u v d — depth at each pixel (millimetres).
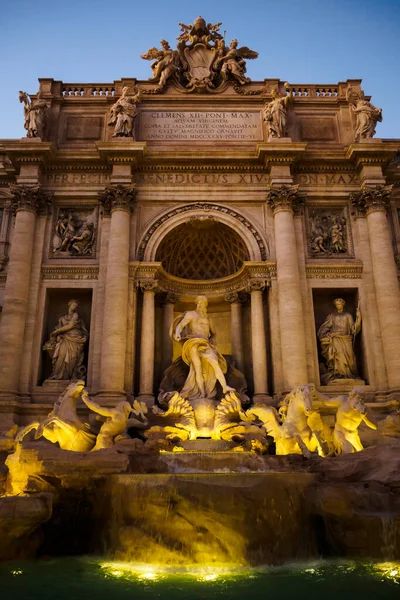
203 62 29156
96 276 24828
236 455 16297
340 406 18828
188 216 25750
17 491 14336
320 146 27453
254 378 23469
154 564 11789
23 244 24266
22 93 26719
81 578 10570
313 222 26406
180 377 24484
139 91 27594
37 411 22297
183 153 26047
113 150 25328
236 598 8938
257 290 24625
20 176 25391
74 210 26328
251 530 11992
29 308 23906
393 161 28375
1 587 9875
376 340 23797
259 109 28250
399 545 11922
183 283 27156
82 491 14195
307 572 10961
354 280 25031
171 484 12648
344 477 14289
